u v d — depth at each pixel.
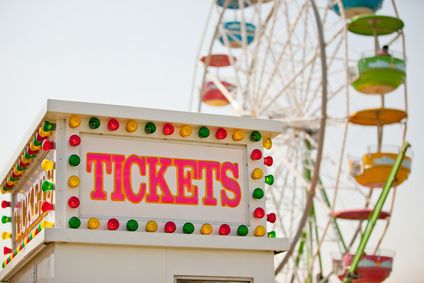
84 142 10.85
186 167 11.23
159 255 10.70
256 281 11.05
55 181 10.60
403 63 31.55
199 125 11.25
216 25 37.19
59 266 10.26
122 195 10.85
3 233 14.14
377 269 32.53
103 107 10.80
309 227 37.03
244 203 11.36
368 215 32.31
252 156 11.48
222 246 10.88
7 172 13.54
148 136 11.09
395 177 30.36
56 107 10.59
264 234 11.23
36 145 11.41
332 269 33.34
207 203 11.20
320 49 30.67
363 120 31.52
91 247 10.43
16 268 12.68
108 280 10.41
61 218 10.49
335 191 31.75
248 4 38.78
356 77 31.58
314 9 31.34
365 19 31.52
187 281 10.80
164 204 11.01
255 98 35.72
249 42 39.62
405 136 31.80
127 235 10.48
